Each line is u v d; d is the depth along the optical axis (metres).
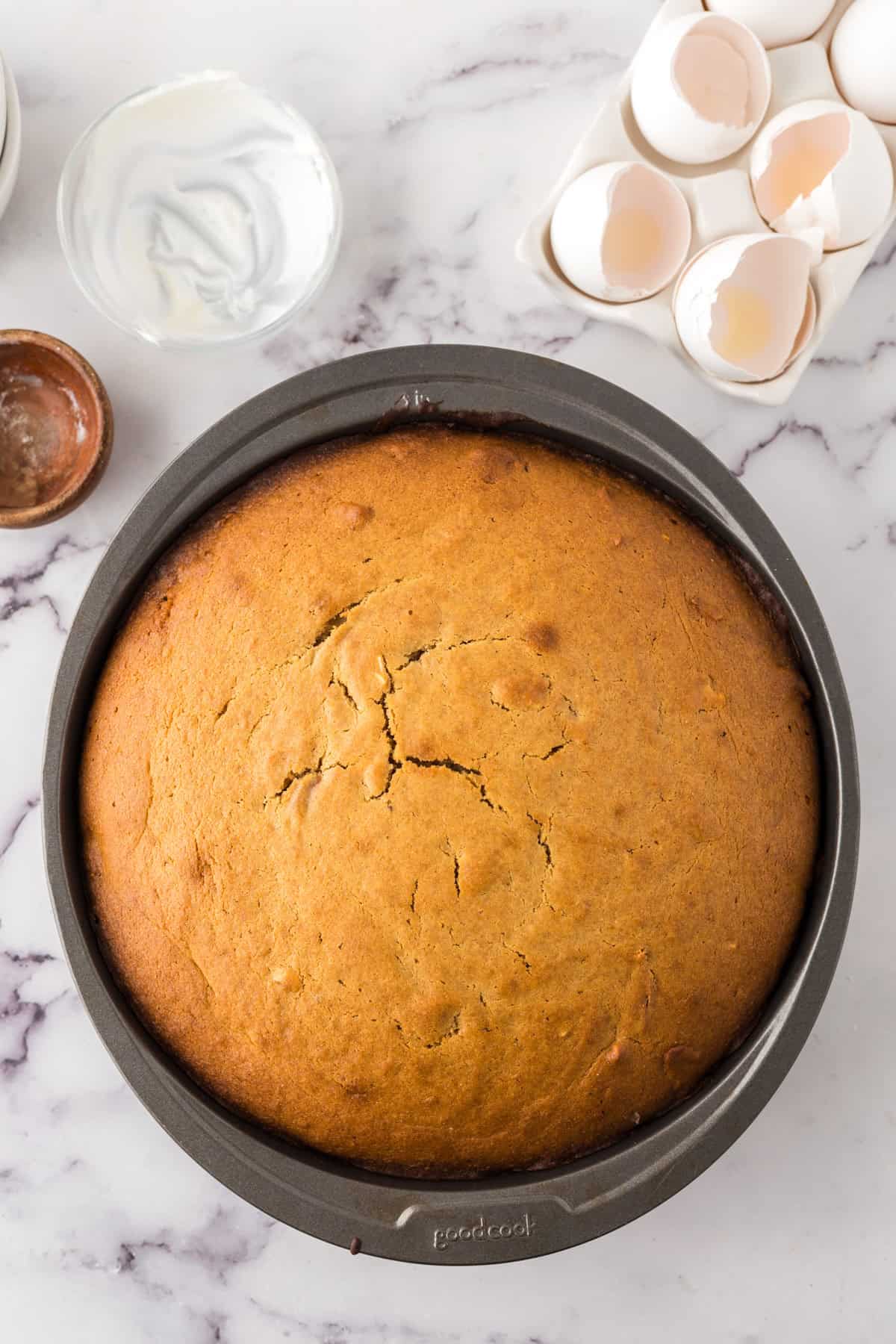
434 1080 0.50
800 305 0.55
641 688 0.50
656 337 0.57
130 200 0.59
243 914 0.50
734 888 0.51
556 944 0.49
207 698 0.50
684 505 0.53
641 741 0.50
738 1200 0.59
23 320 0.59
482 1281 0.59
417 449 0.52
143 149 0.59
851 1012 0.59
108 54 0.60
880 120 0.57
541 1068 0.50
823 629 0.52
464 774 0.49
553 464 0.53
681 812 0.50
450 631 0.50
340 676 0.50
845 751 0.51
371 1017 0.49
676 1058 0.51
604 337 0.59
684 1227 0.59
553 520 0.51
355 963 0.49
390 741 0.49
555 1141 0.51
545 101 0.60
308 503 0.52
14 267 0.59
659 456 0.52
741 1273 0.59
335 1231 0.50
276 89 0.60
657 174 0.55
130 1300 0.59
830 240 0.56
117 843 0.51
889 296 0.60
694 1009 0.50
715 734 0.51
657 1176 0.50
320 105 0.60
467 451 0.52
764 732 0.51
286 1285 0.59
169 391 0.59
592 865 0.49
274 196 0.59
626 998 0.50
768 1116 0.59
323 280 0.58
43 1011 0.59
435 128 0.60
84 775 0.52
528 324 0.60
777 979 0.52
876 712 0.59
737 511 0.52
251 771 0.50
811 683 0.52
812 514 0.60
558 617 0.50
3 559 0.59
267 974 0.50
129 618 0.52
